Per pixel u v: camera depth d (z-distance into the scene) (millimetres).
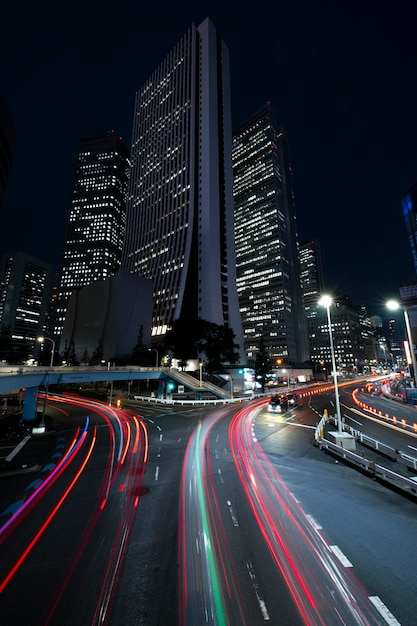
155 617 5805
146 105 160750
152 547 8289
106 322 101812
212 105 128500
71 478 14281
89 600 6297
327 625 5531
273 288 154375
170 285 116375
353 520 9688
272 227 161125
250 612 5883
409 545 8234
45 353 94500
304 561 7543
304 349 155875
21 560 7770
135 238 144500
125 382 79250
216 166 123562
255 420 31156
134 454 18578
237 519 9844
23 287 187000
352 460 15633
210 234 113250
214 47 138000
